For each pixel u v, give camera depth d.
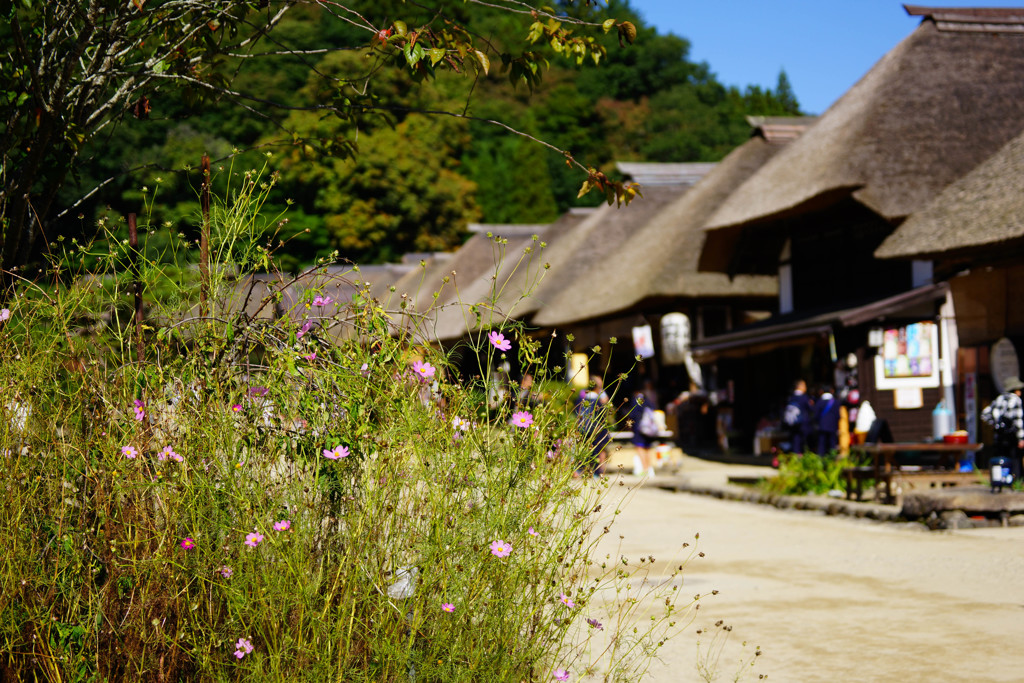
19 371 3.52
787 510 13.13
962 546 9.26
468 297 35.97
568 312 30.38
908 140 19.97
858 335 20.08
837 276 22.61
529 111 69.00
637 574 7.88
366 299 3.62
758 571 8.19
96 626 3.16
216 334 3.64
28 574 3.28
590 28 4.79
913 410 18.92
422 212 47.25
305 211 44.81
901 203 19.27
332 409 3.47
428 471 3.36
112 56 4.94
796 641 5.71
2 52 4.80
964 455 13.80
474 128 66.12
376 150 45.50
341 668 3.14
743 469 19.80
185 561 3.21
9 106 4.73
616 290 28.28
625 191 5.01
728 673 4.99
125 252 3.85
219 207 3.84
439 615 3.29
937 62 21.12
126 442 3.39
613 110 72.81
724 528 11.10
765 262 25.64
